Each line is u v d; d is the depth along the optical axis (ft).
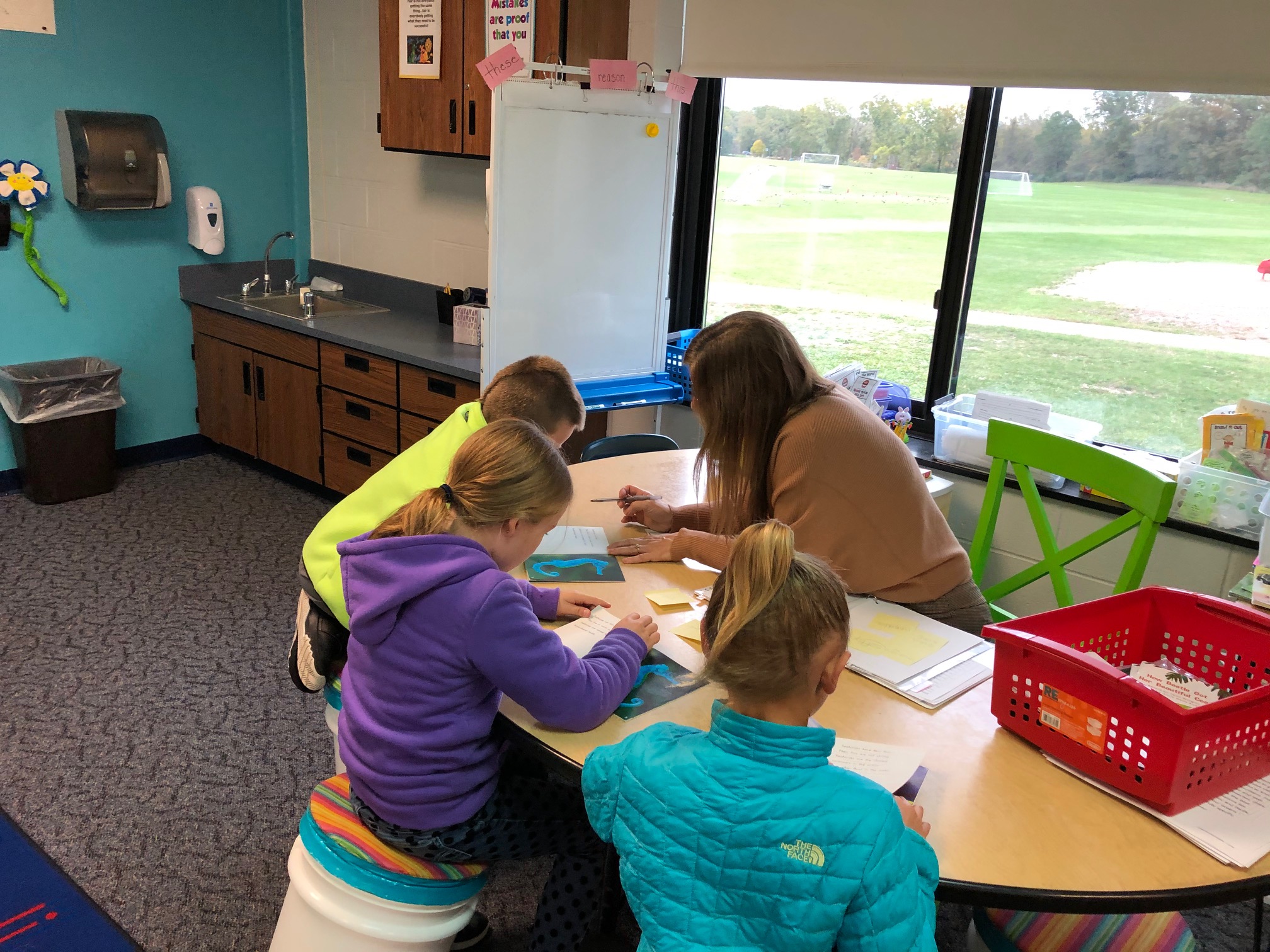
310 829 5.19
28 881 6.92
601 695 4.69
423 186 14.48
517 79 10.12
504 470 4.62
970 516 10.25
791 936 3.41
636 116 10.89
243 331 14.52
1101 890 3.87
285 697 9.36
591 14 10.86
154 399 15.33
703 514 7.25
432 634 4.54
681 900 3.54
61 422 13.23
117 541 12.50
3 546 12.11
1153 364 9.70
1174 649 5.47
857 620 5.94
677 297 12.94
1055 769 4.67
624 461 8.87
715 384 5.82
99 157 13.23
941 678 5.37
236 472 15.30
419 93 12.60
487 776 4.98
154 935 6.56
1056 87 8.88
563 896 5.64
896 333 11.32
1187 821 4.27
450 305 13.94
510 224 10.31
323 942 5.02
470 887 5.17
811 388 5.93
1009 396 10.22
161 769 8.20
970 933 5.30
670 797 3.61
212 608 10.93
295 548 12.65
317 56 15.38
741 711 3.74
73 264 13.91
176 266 15.03
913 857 3.53
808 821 3.43
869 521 5.91
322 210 16.17
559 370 6.12
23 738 8.47
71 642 10.03
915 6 9.50
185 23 14.23
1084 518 9.46
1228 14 7.92
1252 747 4.49
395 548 4.57
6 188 12.84
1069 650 4.55
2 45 12.59
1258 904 6.00
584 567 6.52
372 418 13.02
